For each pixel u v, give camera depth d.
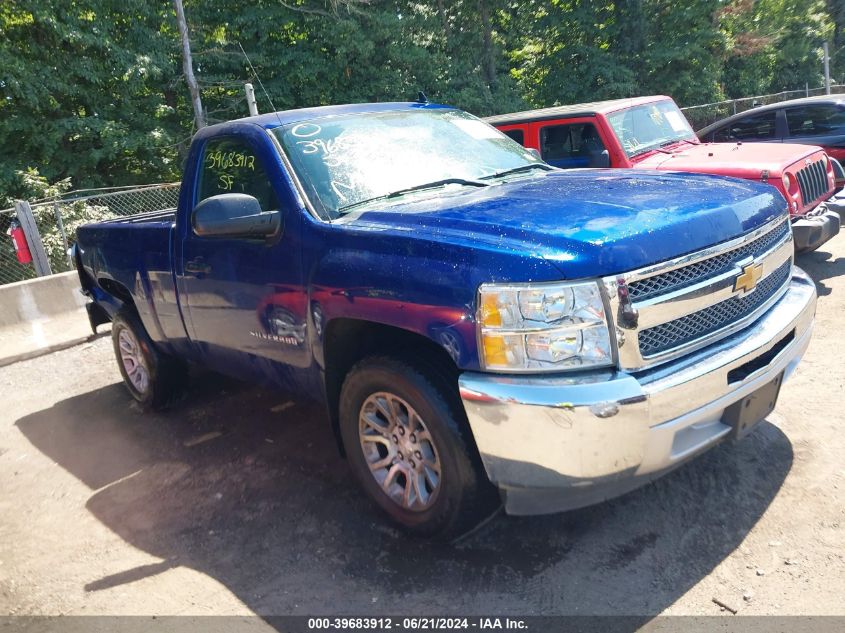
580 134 7.93
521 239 2.71
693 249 2.79
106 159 19.34
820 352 4.93
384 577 3.04
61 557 3.47
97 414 5.48
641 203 2.99
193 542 3.48
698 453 2.92
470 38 26.56
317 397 3.67
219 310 4.00
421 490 3.16
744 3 27.95
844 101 9.62
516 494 2.81
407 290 2.87
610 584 2.84
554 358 2.58
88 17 17.61
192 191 4.16
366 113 4.14
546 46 27.12
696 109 24.62
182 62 20.33
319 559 3.22
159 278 4.43
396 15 23.41
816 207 6.76
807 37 31.44
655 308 2.67
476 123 4.53
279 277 3.51
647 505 3.34
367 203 3.49
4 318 7.66
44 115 17.94
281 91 21.52
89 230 5.26
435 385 2.92
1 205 15.68
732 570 2.83
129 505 3.93
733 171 6.60
